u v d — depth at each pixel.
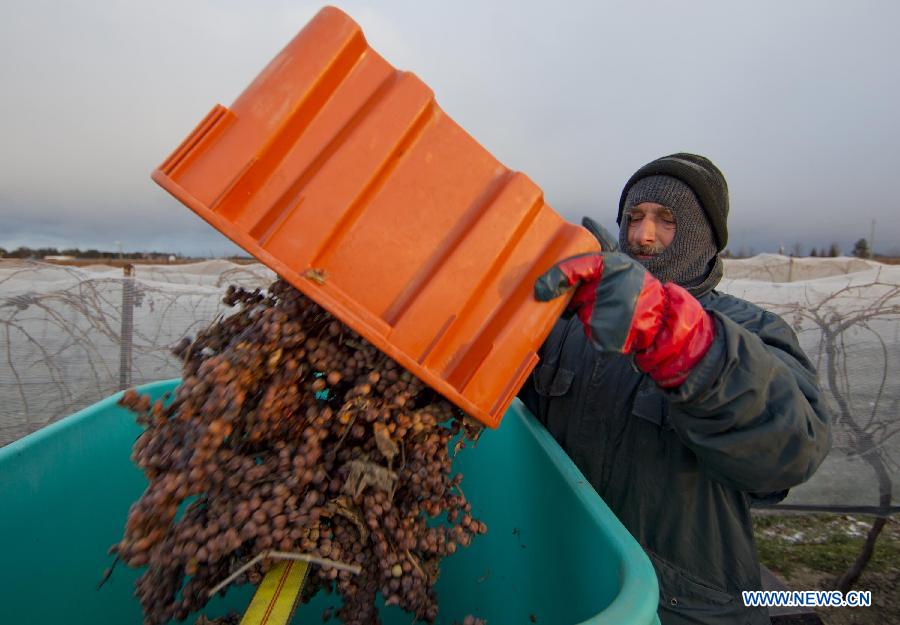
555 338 1.90
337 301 0.92
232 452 0.96
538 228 1.09
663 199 1.77
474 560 1.77
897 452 4.06
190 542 0.89
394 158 1.03
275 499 0.90
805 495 4.33
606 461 1.68
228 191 0.91
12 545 1.24
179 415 0.94
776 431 1.14
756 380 1.11
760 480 1.23
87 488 1.49
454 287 1.00
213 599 1.63
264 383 0.99
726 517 1.56
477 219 1.05
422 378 0.93
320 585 1.14
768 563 3.73
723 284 4.61
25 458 1.31
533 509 1.49
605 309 1.03
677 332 1.06
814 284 4.58
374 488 1.00
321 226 0.96
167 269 5.14
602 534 1.07
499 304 1.04
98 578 1.48
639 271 1.05
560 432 1.81
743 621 1.50
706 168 1.86
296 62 0.98
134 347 3.76
